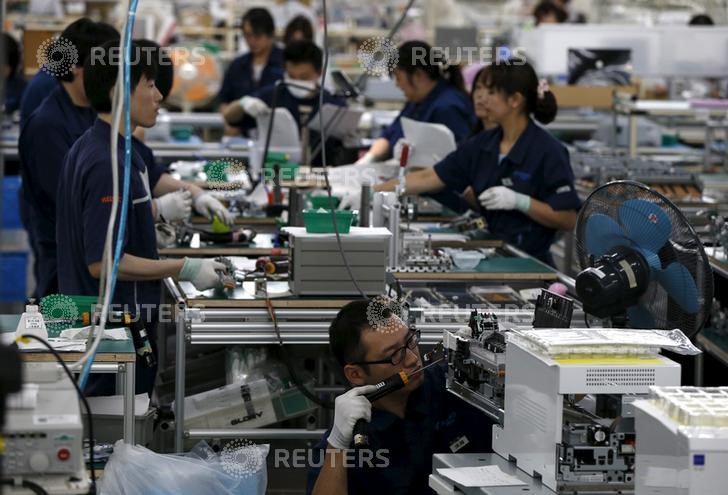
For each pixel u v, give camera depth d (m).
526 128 5.58
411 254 4.89
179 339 4.04
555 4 11.62
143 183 4.21
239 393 4.34
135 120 4.16
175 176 7.02
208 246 5.26
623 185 3.41
